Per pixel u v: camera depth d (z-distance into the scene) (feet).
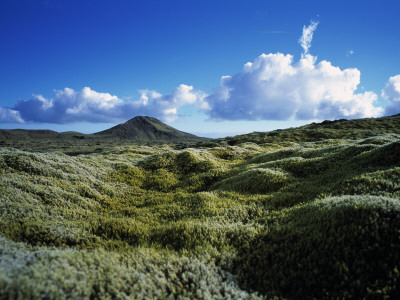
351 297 15.67
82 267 17.72
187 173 85.40
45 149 566.36
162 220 37.52
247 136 313.32
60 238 27.12
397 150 45.65
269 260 21.42
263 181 51.80
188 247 24.99
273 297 17.10
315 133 262.67
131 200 55.31
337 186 38.47
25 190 40.60
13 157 54.90
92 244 27.02
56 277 15.14
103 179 68.03
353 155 58.49
